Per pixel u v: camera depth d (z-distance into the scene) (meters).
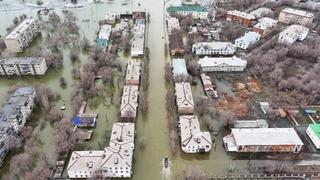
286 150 189.38
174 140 193.00
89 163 170.38
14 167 172.62
